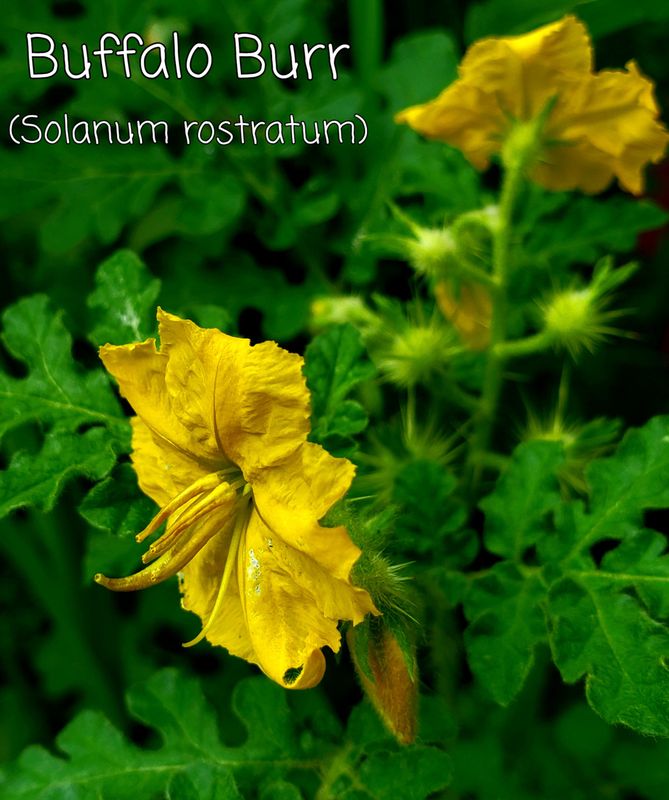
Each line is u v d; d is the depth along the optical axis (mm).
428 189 183
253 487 139
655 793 191
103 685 213
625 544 150
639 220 179
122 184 185
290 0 188
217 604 141
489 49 156
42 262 203
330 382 156
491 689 148
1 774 160
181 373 141
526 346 166
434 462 161
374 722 158
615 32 198
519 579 154
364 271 183
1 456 208
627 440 154
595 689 142
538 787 192
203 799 156
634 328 198
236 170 187
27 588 233
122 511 152
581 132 161
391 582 144
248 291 185
